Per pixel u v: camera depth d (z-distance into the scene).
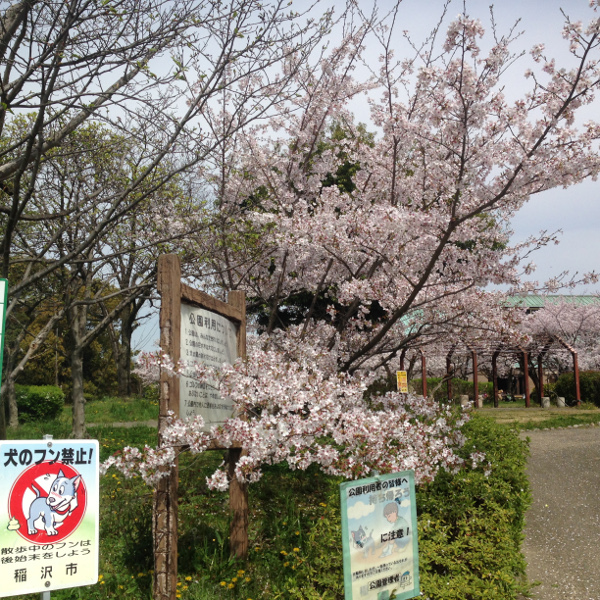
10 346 13.94
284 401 4.43
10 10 5.90
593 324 26.00
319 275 8.33
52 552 3.16
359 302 8.16
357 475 4.62
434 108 5.79
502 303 7.76
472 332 7.80
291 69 7.51
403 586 3.68
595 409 20.44
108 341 32.91
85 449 3.32
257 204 8.30
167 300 4.21
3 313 3.47
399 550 3.68
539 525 6.84
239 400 4.57
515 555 4.86
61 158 8.13
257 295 8.89
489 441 6.92
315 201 8.80
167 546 3.99
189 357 4.51
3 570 3.04
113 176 7.64
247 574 4.66
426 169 6.71
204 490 6.49
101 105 5.81
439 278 7.51
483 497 5.54
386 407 5.97
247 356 5.14
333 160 8.78
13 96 5.40
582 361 28.45
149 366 4.21
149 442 10.12
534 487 8.40
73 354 11.94
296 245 6.83
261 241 7.89
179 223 7.88
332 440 5.20
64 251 8.68
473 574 4.49
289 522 5.48
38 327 25.94
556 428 14.71
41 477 3.19
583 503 7.60
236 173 8.13
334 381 4.91
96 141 7.48
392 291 7.75
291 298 11.09
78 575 3.21
